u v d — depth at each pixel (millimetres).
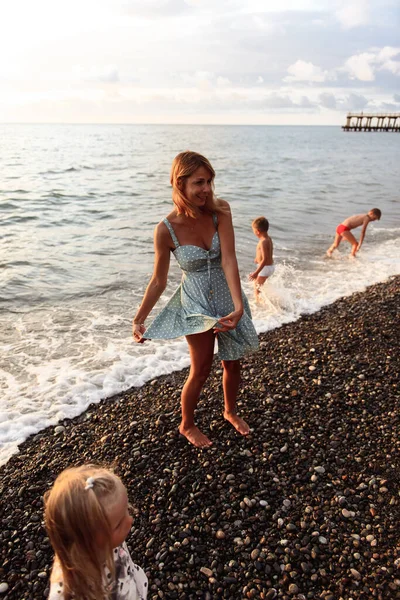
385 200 19266
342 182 24750
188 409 3908
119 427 4344
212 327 3320
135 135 97438
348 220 10766
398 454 3809
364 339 5949
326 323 6781
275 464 3738
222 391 4785
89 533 1502
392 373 5035
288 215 15727
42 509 3373
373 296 7930
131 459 3822
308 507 3299
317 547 2992
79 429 4414
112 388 5211
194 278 3518
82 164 32812
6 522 3246
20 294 8055
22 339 6449
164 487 3514
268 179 25547
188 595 2738
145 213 15602
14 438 4371
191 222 3395
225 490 3477
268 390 4789
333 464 3725
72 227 13383
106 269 9516
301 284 8938
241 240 12117
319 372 5125
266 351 5820
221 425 4211
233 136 101750
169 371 5613
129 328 6891
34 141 67812
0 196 18234
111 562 1594
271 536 3086
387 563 2863
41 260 9984
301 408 4461
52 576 1685
